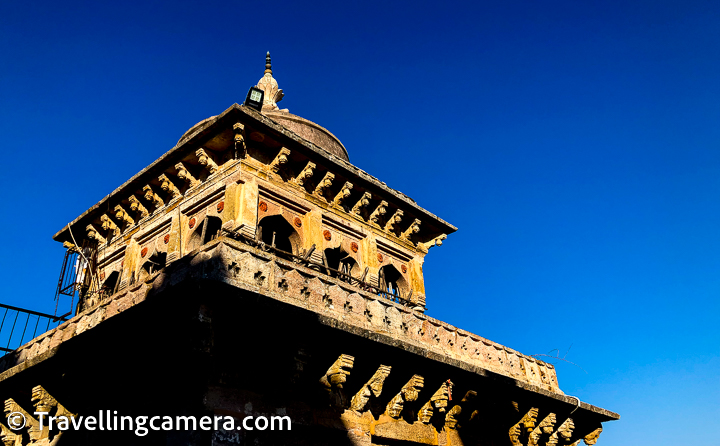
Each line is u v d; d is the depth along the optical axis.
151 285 10.21
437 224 16.44
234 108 12.08
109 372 10.84
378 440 11.52
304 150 13.38
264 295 9.26
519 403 14.17
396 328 11.91
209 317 8.73
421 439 12.18
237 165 12.60
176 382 9.78
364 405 11.04
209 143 13.03
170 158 13.53
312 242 13.30
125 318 9.34
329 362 10.52
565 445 15.78
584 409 15.39
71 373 10.74
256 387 9.90
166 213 13.98
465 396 12.69
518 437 14.25
